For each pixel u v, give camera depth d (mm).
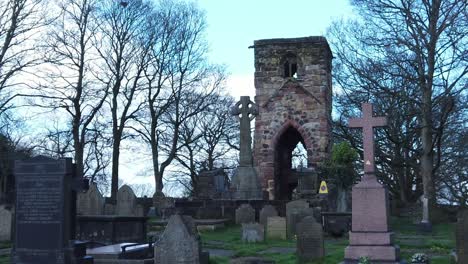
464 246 12680
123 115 38781
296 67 36375
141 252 13859
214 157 52188
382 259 12367
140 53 38719
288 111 34906
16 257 11820
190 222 13102
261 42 35781
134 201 25922
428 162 28031
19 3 28047
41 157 11977
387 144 34781
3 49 27688
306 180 28500
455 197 35656
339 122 36812
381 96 28484
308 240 14172
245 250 16297
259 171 34656
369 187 12812
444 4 26469
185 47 41125
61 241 11625
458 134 33688
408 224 25344
